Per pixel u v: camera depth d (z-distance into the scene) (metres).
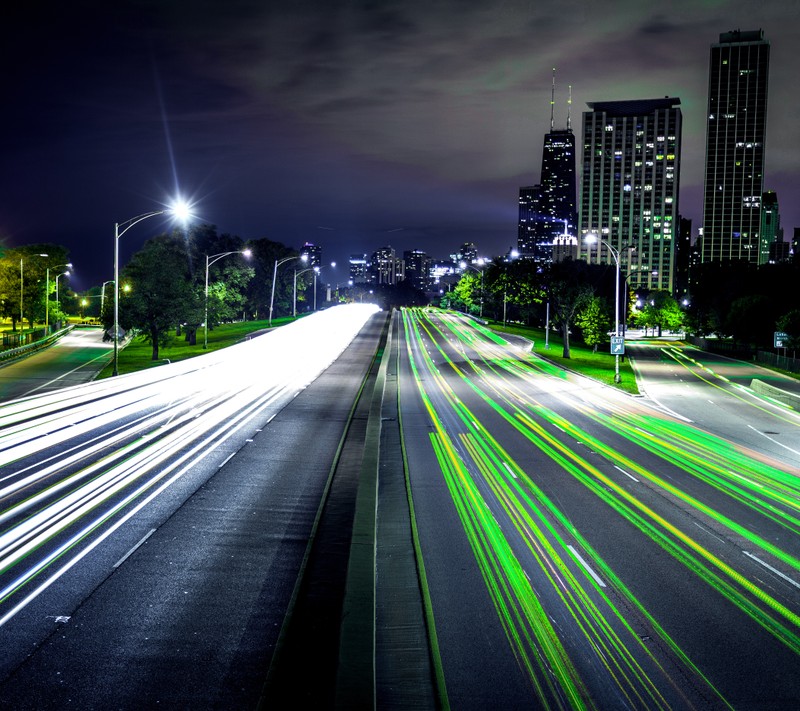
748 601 11.93
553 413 35.88
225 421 29.06
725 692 9.02
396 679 9.18
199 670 9.05
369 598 11.06
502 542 14.77
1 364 60.47
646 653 10.00
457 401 39.62
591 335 83.19
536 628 10.72
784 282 109.31
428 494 18.78
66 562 12.74
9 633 9.96
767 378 61.22
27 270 103.69
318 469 20.83
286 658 9.38
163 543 13.89
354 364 57.09
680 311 152.12
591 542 14.91
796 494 19.89
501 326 101.25
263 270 136.62
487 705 8.62
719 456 25.62
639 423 33.47
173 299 62.97
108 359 65.69
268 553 13.48
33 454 21.92
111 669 9.04
